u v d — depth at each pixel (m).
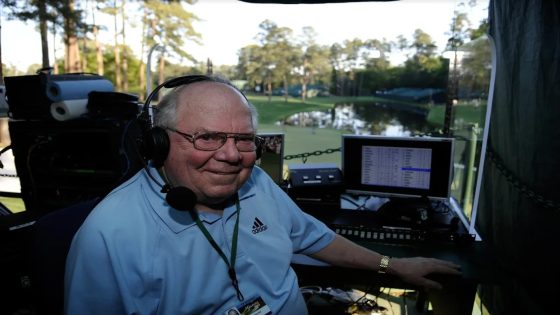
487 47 1.46
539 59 1.44
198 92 0.73
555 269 1.33
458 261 1.33
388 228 1.54
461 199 1.86
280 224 0.96
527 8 1.54
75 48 8.95
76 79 1.67
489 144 1.96
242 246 0.83
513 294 1.63
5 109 1.89
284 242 0.92
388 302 2.04
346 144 1.76
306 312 0.95
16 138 1.65
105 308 0.67
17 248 1.40
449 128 2.28
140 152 0.78
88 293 0.67
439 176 1.63
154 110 0.76
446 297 1.40
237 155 0.72
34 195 1.68
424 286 1.17
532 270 1.47
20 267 1.42
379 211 1.71
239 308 0.79
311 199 1.80
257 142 0.84
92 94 1.63
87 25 9.05
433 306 1.62
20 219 1.47
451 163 1.59
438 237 1.49
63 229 0.83
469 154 1.71
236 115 0.73
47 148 1.63
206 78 0.79
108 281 0.66
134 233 0.69
